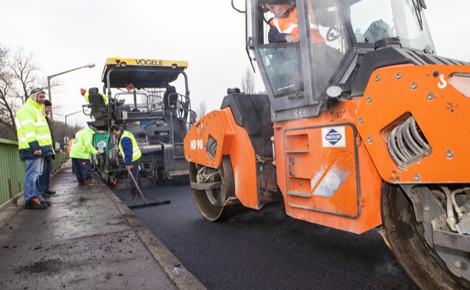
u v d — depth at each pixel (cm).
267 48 339
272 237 406
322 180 279
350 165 256
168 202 662
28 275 285
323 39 289
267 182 377
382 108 221
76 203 624
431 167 199
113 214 515
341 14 286
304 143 300
